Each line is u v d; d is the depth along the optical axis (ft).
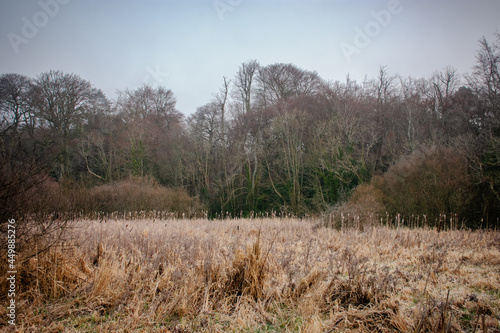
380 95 103.71
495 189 48.03
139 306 12.96
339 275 17.49
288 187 98.02
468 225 45.50
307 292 14.37
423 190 51.78
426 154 58.65
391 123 96.58
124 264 17.49
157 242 23.52
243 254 16.30
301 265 18.13
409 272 17.84
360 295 13.99
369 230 31.58
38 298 13.97
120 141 110.63
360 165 88.22
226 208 105.29
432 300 12.47
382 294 13.94
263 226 40.83
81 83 101.09
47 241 16.62
